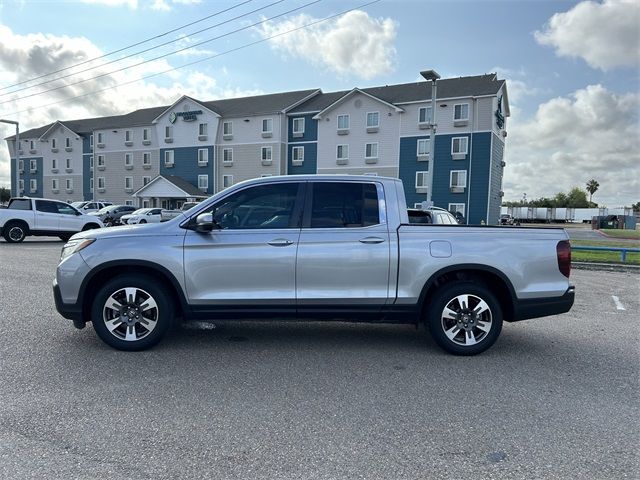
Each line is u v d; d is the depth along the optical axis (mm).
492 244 4898
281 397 3848
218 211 4957
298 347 5199
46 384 4027
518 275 4898
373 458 2955
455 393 3990
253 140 48094
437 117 39969
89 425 3320
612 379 4387
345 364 4672
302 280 4828
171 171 53000
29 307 6781
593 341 5676
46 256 13125
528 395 3977
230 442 3123
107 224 31156
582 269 13422
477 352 4969
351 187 5004
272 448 3057
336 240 4828
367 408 3668
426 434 3270
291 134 47094
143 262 4766
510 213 84000
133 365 4527
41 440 3111
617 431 3359
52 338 5320
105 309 4852
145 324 4898
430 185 20969
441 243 4879
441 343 4969
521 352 5188
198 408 3617
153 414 3504
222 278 4816
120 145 56688
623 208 81875
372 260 4820
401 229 4906
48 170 64062
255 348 5137
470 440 3197
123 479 2699
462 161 39156
